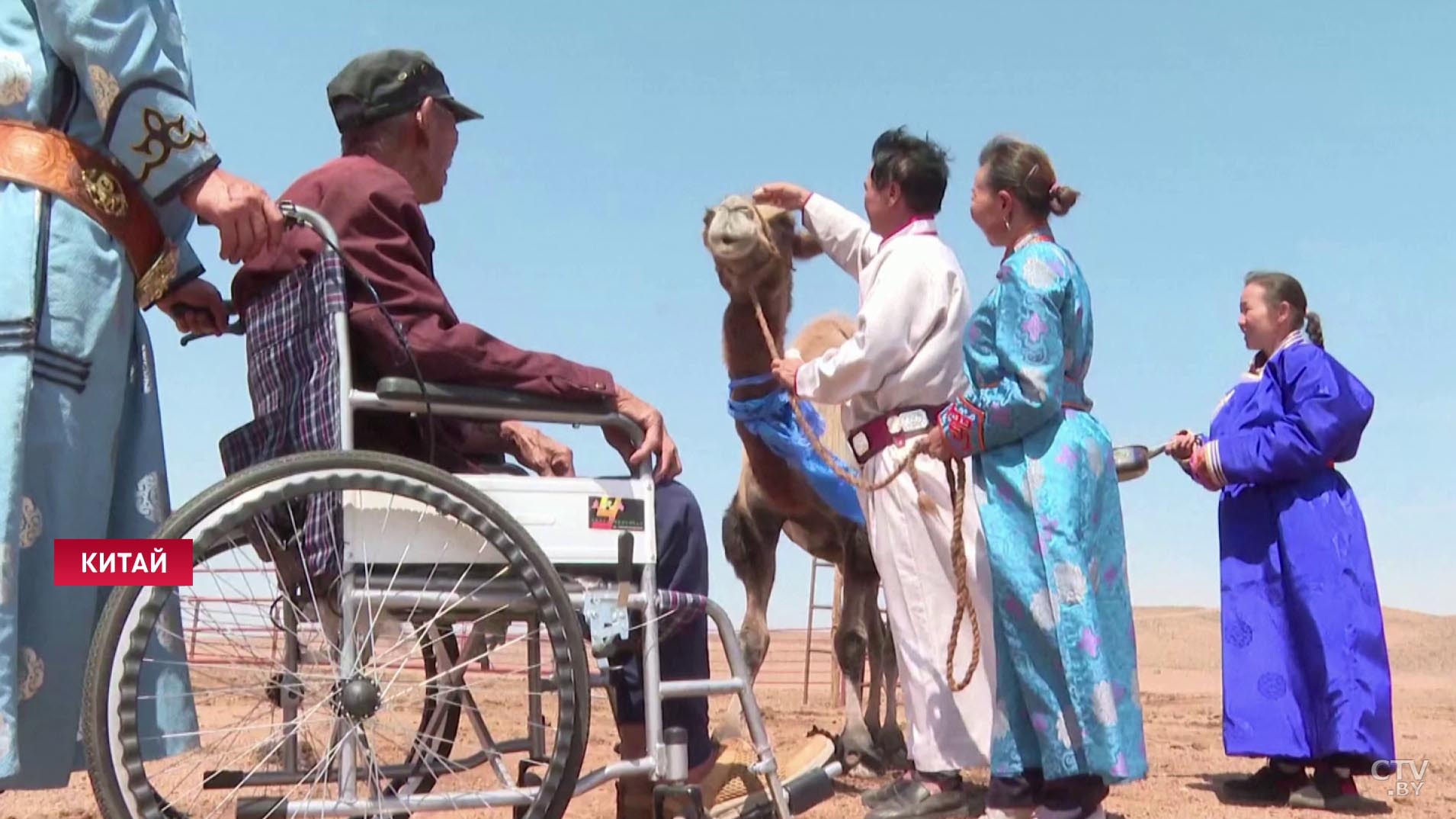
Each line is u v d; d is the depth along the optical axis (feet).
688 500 14.35
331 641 11.79
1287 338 23.90
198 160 11.67
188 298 13.48
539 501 12.38
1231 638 23.77
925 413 17.90
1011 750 15.52
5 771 10.42
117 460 12.34
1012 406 15.14
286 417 12.39
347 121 14.61
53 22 11.27
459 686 12.74
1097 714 14.58
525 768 13.02
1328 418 22.88
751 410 21.15
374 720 11.26
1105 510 15.55
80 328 11.52
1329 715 22.35
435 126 14.71
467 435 14.58
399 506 11.51
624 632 12.45
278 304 12.72
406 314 12.47
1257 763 29.12
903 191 18.47
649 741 12.60
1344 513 23.22
